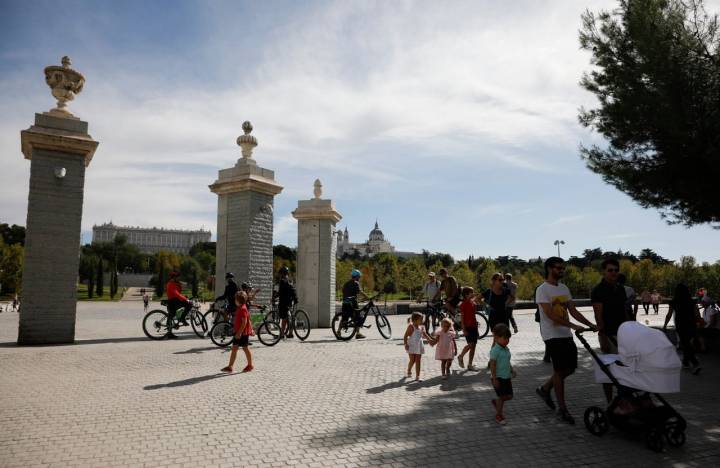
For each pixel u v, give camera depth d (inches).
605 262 240.4
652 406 192.1
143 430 197.0
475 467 166.1
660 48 366.6
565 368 224.8
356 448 181.6
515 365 376.2
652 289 2689.5
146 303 1402.6
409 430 204.8
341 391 273.1
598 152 456.4
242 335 327.3
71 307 452.8
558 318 225.1
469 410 239.5
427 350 455.8
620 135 429.1
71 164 462.3
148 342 463.5
